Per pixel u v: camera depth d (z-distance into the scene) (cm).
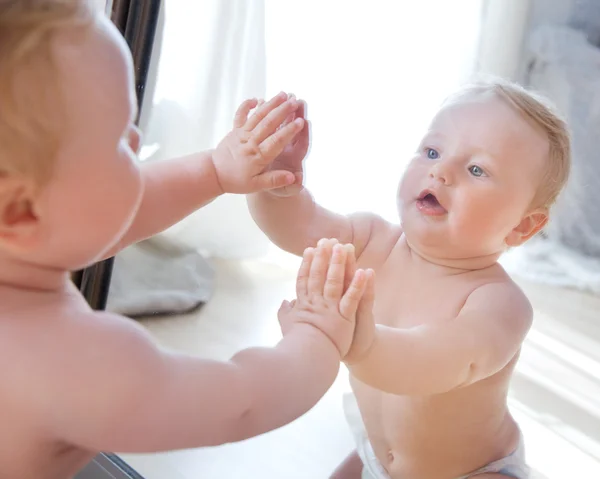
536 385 152
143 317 142
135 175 52
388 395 94
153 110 147
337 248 62
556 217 202
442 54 170
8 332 50
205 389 52
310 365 58
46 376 49
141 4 101
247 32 154
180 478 105
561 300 189
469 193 84
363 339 65
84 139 48
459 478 97
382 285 92
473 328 80
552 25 198
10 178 46
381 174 167
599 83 200
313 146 167
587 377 158
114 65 49
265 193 86
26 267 51
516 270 199
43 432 51
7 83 45
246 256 170
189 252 166
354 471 111
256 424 55
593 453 132
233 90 155
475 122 86
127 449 51
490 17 182
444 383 76
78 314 52
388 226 96
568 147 92
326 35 163
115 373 49
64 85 46
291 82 164
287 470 112
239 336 142
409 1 165
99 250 52
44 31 46
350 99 166
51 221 49
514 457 99
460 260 89
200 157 77
